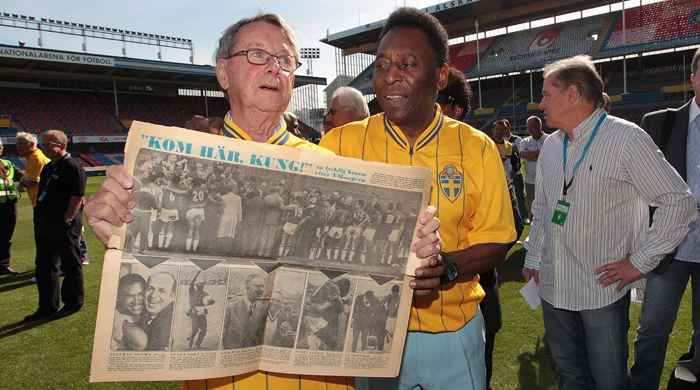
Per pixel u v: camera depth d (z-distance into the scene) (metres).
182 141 0.99
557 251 2.15
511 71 28.36
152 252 1.00
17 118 29.44
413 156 1.51
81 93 33.44
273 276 1.10
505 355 3.16
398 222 1.15
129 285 0.99
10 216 5.99
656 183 1.93
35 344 3.62
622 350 2.05
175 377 1.03
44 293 4.19
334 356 1.15
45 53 26.47
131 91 35.44
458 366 1.55
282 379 1.22
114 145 33.25
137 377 1.01
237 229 1.05
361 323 1.16
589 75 2.03
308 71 38.53
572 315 2.20
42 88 31.81
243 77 1.19
